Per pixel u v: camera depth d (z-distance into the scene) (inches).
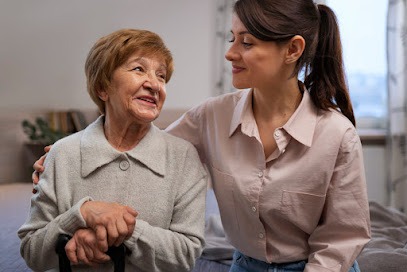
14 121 139.1
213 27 155.2
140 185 40.1
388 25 134.3
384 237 80.1
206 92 157.0
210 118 48.0
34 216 40.1
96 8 148.2
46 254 37.8
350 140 41.7
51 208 39.8
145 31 41.0
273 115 44.4
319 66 43.8
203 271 66.2
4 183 136.6
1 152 136.8
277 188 42.9
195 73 156.1
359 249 42.1
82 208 36.8
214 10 154.9
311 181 42.3
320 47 43.4
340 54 43.6
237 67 41.4
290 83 42.8
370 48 151.4
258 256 46.8
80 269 38.8
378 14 149.5
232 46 41.4
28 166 139.9
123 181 40.1
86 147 40.6
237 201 45.0
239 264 49.6
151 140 42.1
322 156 41.9
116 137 42.0
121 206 36.8
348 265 41.8
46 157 42.4
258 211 43.8
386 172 141.3
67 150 41.0
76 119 142.3
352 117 45.1
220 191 46.1
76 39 146.3
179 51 155.3
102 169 40.3
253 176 43.8
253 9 39.1
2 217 86.6
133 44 39.7
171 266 38.7
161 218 40.1
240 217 45.7
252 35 39.4
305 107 43.4
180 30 154.9
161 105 41.3
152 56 40.6
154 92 40.3
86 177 40.1
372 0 148.9
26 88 141.2
